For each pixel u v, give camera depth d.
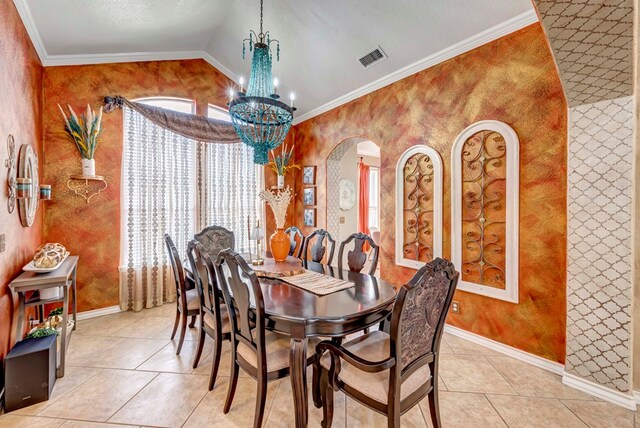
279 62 4.04
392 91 3.59
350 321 1.68
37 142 2.94
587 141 2.06
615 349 1.97
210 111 4.46
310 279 2.32
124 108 3.63
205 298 2.33
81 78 3.37
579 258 2.11
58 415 1.84
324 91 4.29
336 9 2.98
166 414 1.86
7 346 2.10
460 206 2.90
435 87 3.11
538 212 2.39
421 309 1.37
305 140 5.14
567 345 2.17
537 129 2.39
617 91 1.90
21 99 2.47
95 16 2.80
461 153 2.89
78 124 3.21
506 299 2.57
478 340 2.78
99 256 3.50
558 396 2.04
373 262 2.63
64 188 3.27
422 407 1.95
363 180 7.75
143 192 3.74
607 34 1.57
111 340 2.87
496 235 2.65
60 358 2.25
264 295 1.94
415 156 3.33
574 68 1.82
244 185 4.64
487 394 2.06
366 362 1.38
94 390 2.09
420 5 2.62
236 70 4.44
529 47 2.42
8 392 1.85
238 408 1.92
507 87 2.55
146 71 3.82
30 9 2.47
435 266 1.35
